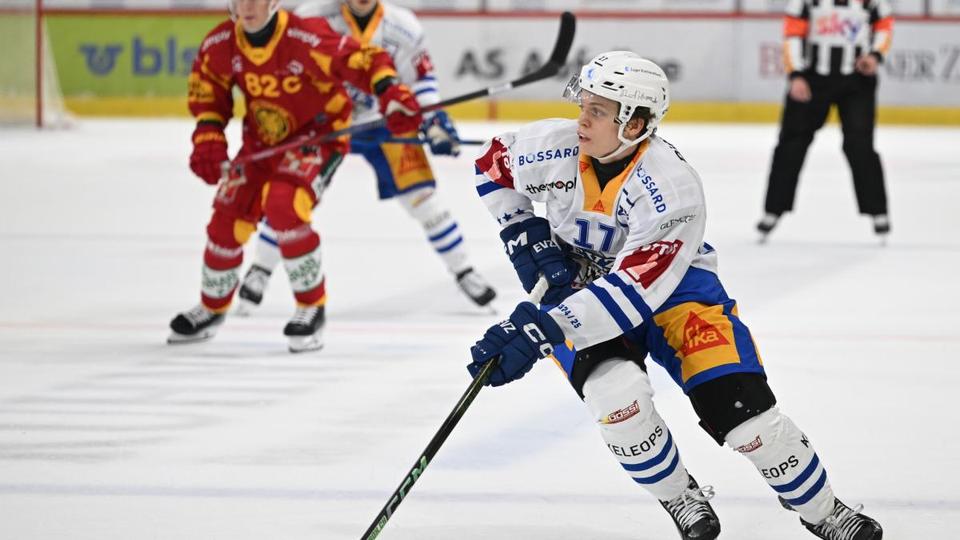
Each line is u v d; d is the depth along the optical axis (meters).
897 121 34.69
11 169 24.50
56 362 10.14
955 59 34.38
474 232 18.00
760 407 5.70
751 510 6.80
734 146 29.67
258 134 10.79
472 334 11.46
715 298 6.06
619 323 5.77
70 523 6.47
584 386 5.96
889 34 16.77
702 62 34.84
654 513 6.77
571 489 7.14
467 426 8.41
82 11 35.38
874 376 9.85
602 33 34.75
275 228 10.48
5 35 32.41
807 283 14.04
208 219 18.86
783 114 16.91
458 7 34.56
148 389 9.33
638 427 5.88
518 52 34.72
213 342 10.97
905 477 7.36
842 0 16.61
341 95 10.69
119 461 7.57
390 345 10.95
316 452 7.80
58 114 33.06
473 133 30.59
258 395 9.20
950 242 17.27
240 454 7.74
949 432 8.31
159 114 35.81
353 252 16.14
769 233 17.06
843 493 7.06
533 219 6.44
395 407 8.89
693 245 5.88
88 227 17.81
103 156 27.06
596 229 6.17
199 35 35.25
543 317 5.73
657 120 5.88
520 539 6.37
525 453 7.82
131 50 35.53
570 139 6.12
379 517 5.73
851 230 18.44
